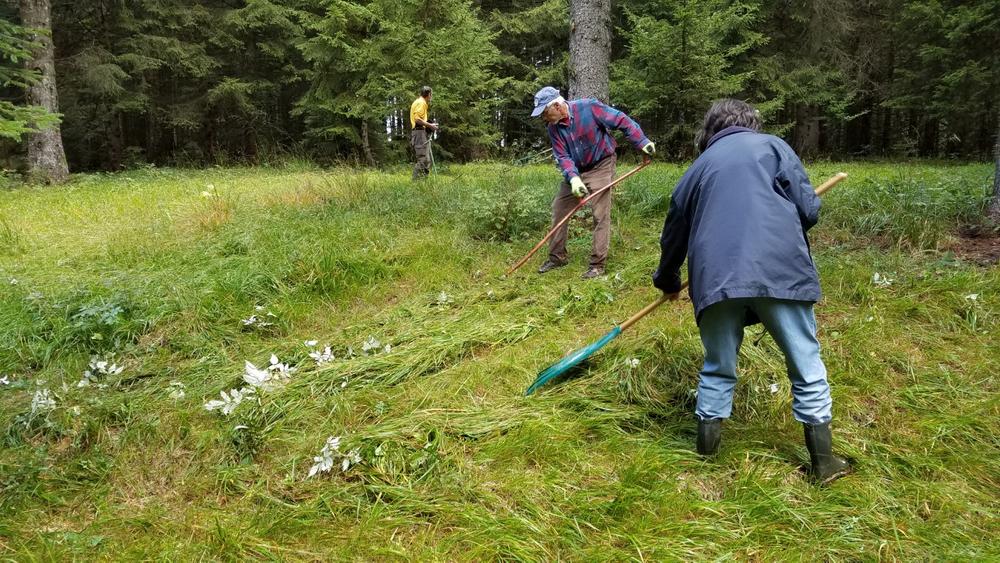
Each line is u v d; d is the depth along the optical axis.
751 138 2.51
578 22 6.75
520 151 11.09
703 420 2.65
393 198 7.56
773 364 3.33
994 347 3.44
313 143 18.55
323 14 17.73
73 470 2.73
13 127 7.46
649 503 2.38
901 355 3.38
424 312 4.54
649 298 4.34
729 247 2.34
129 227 7.05
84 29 17.53
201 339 4.16
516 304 4.52
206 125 20.78
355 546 2.23
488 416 3.02
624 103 13.29
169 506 2.54
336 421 3.06
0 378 3.65
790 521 2.29
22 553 2.20
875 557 2.10
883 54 18.36
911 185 6.17
